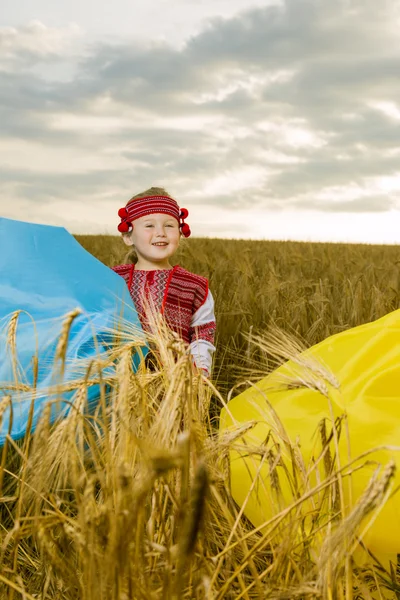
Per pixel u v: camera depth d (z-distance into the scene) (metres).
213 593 1.32
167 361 1.62
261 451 1.58
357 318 4.82
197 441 1.40
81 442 1.41
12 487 2.07
